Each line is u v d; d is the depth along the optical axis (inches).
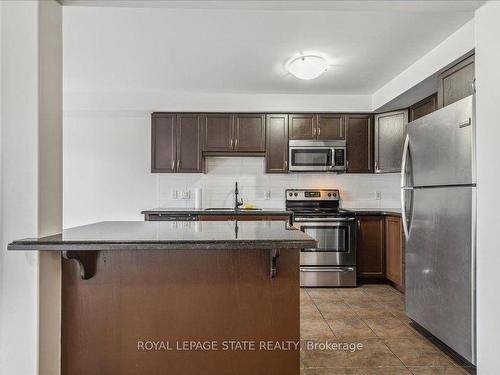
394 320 115.2
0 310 63.1
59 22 69.1
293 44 108.5
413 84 123.9
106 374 70.7
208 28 98.7
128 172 175.6
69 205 175.0
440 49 107.2
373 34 101.3
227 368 71.6
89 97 159.8
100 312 70.7
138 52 115.7
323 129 165.6
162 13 90.4
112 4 70.2
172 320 71.2
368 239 157.9
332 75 136.3
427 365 86.0
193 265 71.2
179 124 164.1
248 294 71.5
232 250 71.2
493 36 70.5
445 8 73.5
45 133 64.8
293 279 71.9
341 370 83.6
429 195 95.3
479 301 74.5
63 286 70.4
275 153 165.3
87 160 175.0
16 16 62.9
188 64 126.0
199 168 164.4
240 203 173.8
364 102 163.5
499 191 69.3
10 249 55.9
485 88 72.8
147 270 70.9
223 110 162.6
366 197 177.3
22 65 62.9
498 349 69.3
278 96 162.9
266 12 89.8
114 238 59.9
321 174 177.2
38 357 62.7
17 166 62.9
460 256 81.9
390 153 160.4
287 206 174.2
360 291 148.6
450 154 85.5
